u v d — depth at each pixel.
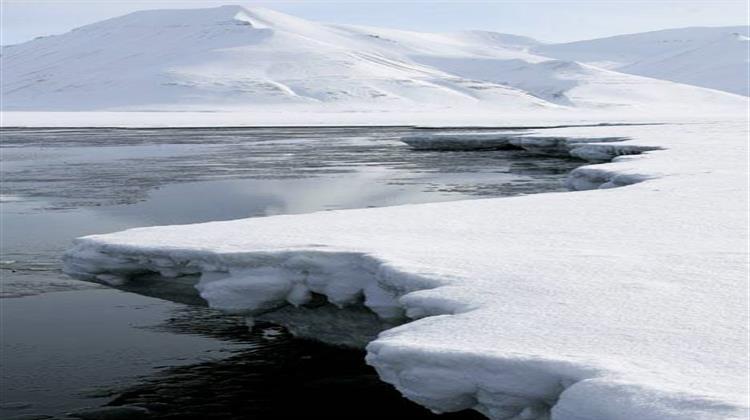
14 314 14.29
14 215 24.58
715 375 6.52
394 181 32.62
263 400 10.38
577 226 13.72
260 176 35.78
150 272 12.23
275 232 13.14
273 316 11.74
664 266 10.20
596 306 8.47
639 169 23.38
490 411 7.37
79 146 59.00
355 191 29.34
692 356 6.97
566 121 104.88
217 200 27.61
